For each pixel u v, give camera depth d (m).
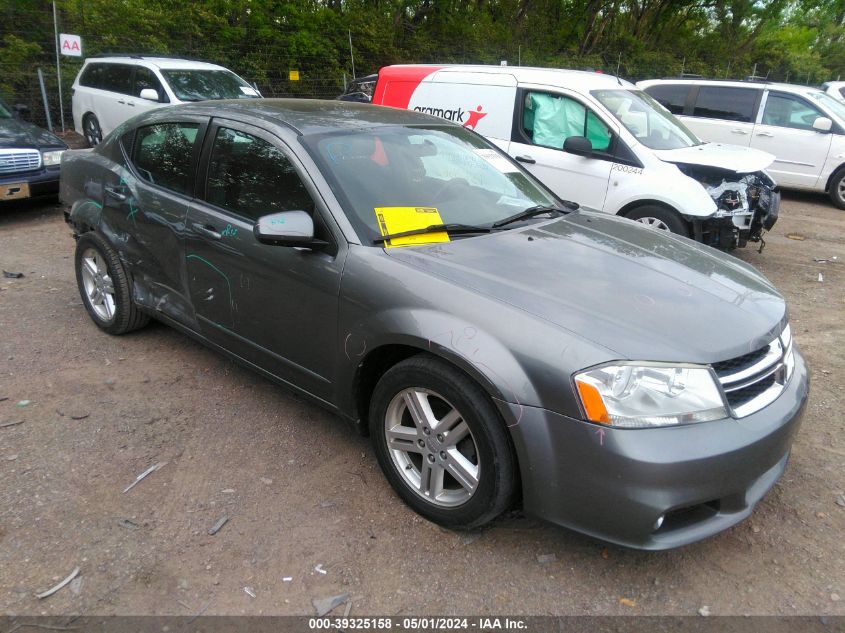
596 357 2.32
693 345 2.43
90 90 11.66
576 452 2.33
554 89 6.71
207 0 16.33
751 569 2.65
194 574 2.53
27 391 3.86
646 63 27.89
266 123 3.46
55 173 7.93
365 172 3.28
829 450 3.50
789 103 10.63
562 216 3.74
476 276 2.75
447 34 22.14
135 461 3.22
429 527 2.81
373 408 2.92
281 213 2.93
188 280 3.77
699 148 6.76
